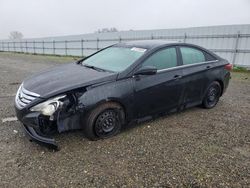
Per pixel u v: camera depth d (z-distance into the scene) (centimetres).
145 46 421
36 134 310
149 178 267
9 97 595
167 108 427
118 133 377
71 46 2673
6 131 377
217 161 305
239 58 1368
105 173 274
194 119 452
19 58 2183
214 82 509
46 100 306
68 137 358
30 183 254
